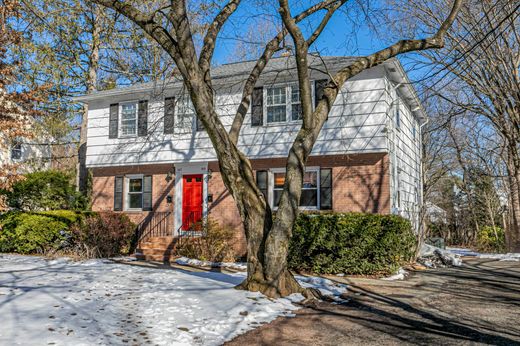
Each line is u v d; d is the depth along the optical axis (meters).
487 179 26.72
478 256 18.34
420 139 21.81
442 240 20.61
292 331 6.18
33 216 15.09
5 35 13.91
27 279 9.01
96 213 16.33
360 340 5.80
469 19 15.92
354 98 13.69
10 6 13.41
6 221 15.38
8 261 12.63
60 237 15.12
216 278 9.89
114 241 15.24
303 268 12.15
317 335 6.02
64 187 18.45
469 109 18.62
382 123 13.30
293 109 14.54
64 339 5.12
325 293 8.85
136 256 14.52
